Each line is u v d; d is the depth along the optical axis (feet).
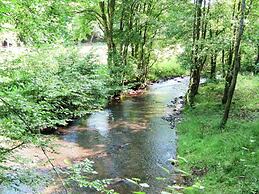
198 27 67.21
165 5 92.68
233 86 50.55
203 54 63.93
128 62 95.76
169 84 110.11
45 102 24.48
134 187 38.14
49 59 44.14
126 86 87.30
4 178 21.79
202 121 57.41
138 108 76.95
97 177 40.96
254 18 56.34
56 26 30.01
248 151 40.27
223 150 42.47
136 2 91.45
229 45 61.77
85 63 64.69
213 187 34.71
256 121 51.65
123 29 94.48
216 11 67.15
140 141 54.34
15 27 26.17
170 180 39.29
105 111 74.28
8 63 28.35
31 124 21.49
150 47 103.04
